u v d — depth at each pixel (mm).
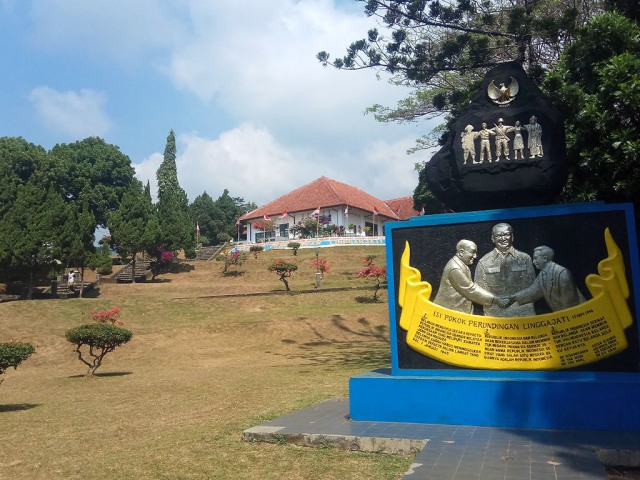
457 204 6836
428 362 6234
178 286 33219
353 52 12531
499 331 5930
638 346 5492
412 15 12273
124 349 18047
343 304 26094
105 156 46719
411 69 12680
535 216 5992
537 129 6387
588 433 5211
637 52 7812
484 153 6539
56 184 41188
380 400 6102
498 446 4875
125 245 34938
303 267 38656
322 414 6672
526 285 5918
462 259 6191
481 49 12117
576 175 7910
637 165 7051
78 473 5008
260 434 5730
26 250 26609
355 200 53031
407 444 5141
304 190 54875
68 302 24828
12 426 7445
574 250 5812
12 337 18656
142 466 5102
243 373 12477
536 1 11289
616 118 7234
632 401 5262
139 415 7816
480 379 5785
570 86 8117
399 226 6539
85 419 7746
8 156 38562
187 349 18156
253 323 21078
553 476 4078
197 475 4754
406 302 6371
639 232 7398
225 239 62531
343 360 14227
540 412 5496
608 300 5621
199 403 8539
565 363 5676
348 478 4480
